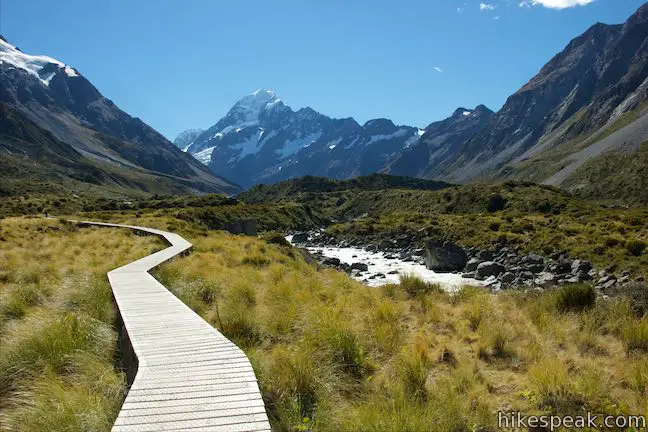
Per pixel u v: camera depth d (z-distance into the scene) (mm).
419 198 105688
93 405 5645
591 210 67250
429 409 5668
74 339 7859
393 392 6328
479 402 6219
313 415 5746
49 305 11422
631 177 136125
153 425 4887
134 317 9562
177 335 8203
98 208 97188
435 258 37125
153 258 20391
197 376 6230
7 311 10383
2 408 6148
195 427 4852
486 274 30844
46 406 5602
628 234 34906
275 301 12023
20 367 6965
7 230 30719
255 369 6902
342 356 7816
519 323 10023
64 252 23172
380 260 44875
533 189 84688
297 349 7898
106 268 17797
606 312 10000
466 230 48500
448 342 8922
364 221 75188
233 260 21906
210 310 11836
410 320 10945
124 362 7930
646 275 24359
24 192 154000
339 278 17281
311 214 105188
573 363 7414
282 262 22938
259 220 79750
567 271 29016
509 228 45719
